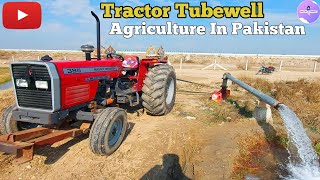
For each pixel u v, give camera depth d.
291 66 27.97
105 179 4.11
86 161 4.51
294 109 7.83
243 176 4.42
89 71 4.76
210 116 7.06
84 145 5.00
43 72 3.98
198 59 32.50
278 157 5.09
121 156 4.70
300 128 4.78
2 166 4.30
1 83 14.34
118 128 4.82
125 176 4.21
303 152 4.80
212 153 5.07
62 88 4.12
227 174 4.45
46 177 4.10
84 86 4.64
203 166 4.66
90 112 4.70
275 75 17.59
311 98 9.29
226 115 7.09
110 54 6.18
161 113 6.57
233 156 4.98
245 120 6.80
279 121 6.88
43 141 3.80
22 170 4.24
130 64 6.09
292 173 4.56
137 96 6.25
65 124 4.71
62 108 4.20
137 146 5.04
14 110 4.26
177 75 16.80
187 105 8.12
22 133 3.86
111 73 5.47
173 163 4.73
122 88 6.10
